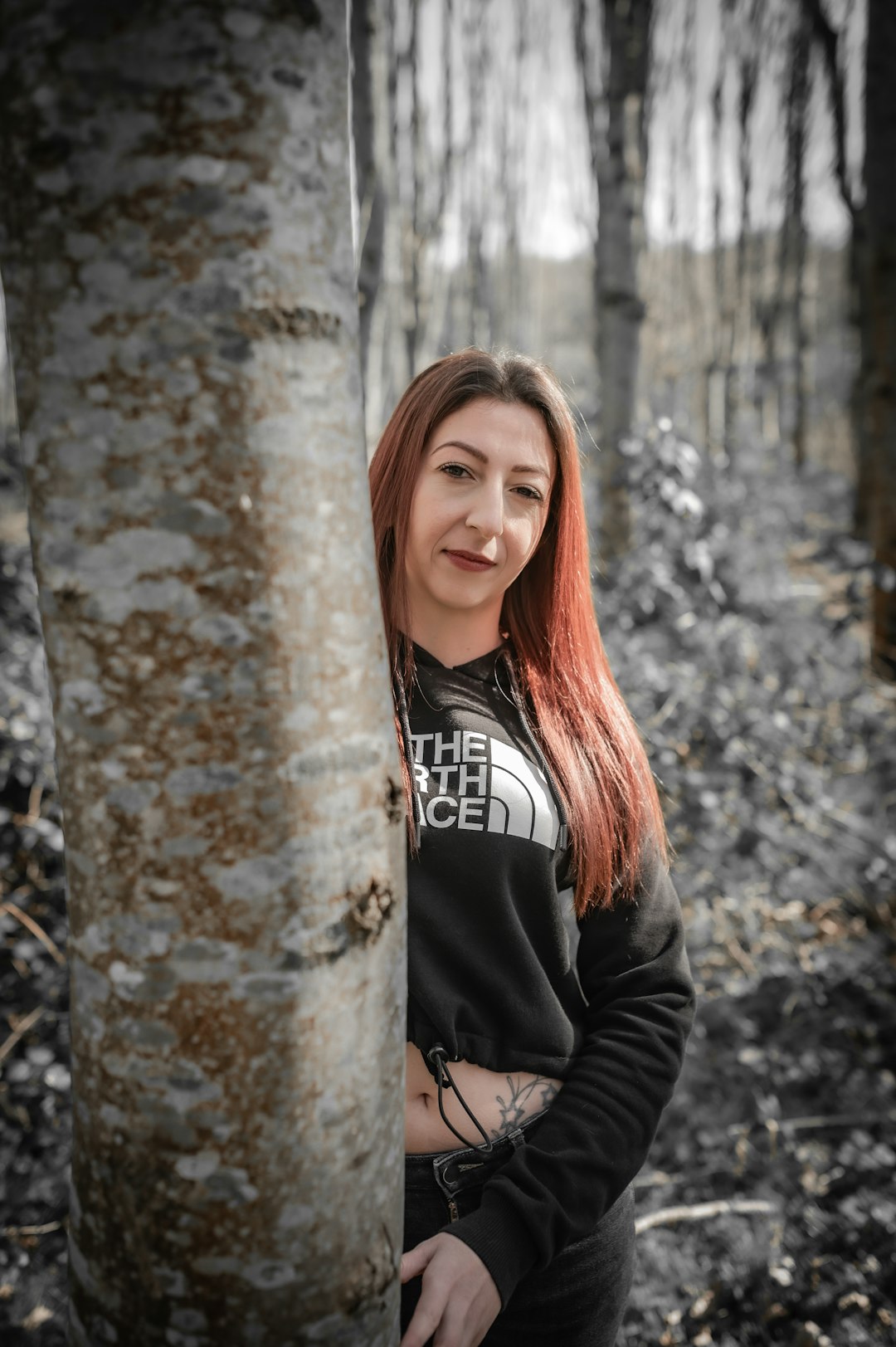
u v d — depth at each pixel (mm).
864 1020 2555
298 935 555
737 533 5895
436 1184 1017
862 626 4820
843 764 3412
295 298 519
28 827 2379
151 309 494
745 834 2848
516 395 1114
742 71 13586
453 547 1099
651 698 3082
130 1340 591
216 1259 568
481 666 1175
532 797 1087
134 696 526
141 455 504
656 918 1154
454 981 1027
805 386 14336
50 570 534
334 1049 582
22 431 542
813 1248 1944
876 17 4219
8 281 528
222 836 534
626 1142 1013
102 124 485
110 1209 584
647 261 11211
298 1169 574
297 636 540
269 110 501
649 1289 1853
